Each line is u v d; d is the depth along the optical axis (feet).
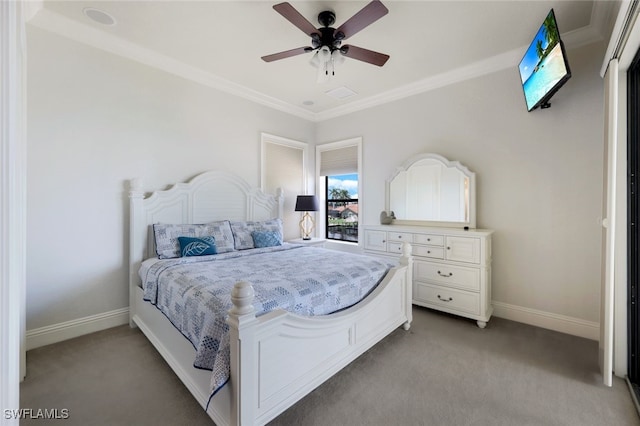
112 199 8.86
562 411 5.28
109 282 8.82
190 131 10.69
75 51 8.10
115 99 8.87
